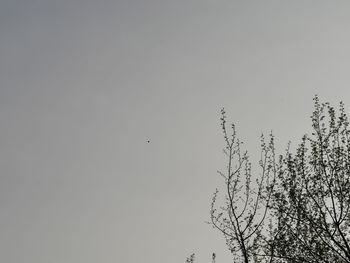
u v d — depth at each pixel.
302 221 19.59
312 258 19.41
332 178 19.39
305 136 20.42
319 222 19.25
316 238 19.53
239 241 20.33
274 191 20.75
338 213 18.98
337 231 19.31
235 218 20.88
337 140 19.72
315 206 19.66
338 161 19.52
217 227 21.09
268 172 21.19
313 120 20.34
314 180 19.75
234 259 20.58
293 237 19.95
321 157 19.75
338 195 19.17
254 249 20.38
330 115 20.02
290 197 19.98
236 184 21.58
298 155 20.39
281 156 21.12
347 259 18.39
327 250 19.08
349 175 19.28
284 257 19.70
